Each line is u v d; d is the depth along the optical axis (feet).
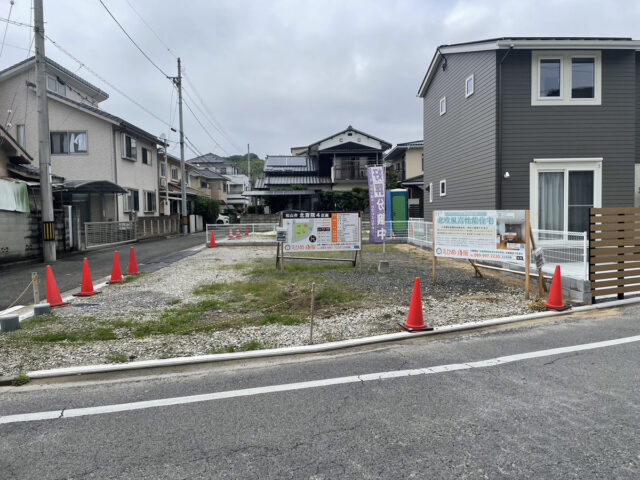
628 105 37.58
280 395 11.97
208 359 14.96
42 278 32.40
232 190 202.90
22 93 67.31
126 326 19.15
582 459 8.55
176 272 34.30
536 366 13.65
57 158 67.92
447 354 15.12
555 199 37.76
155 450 9.23
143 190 81.66
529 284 24.21
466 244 25.81
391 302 22.79
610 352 14.75
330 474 8.23
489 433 9.61
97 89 83.51
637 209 22.77
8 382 13.29
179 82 87.92
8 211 38.47
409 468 8.38
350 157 115.24
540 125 37.52
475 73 41.47
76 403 11.78
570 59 37.27
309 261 39.96
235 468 8.50
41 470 8.57
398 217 62.08
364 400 11.49
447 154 49.08
